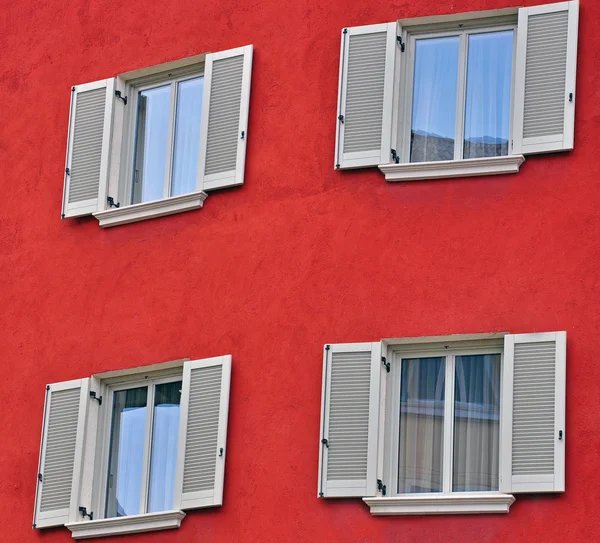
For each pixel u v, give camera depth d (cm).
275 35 2756
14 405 2800
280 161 2689
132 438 2720
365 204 2616
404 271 2567
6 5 3009
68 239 2834
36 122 2939
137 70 2867
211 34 2811
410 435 2536
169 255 2731
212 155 2730
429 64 2680
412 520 2459
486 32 2666
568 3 2591
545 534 2402
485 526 2425
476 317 2516
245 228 2683
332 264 2609
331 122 2675
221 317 2661
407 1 2683
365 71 2666
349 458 2512
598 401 2430
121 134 2864
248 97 2731
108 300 2766
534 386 2456
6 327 2842
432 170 2583
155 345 2702
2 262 2881
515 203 2542
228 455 2589
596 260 2486
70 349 2777
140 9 2892
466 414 2522
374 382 2533
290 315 2616
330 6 2730
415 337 2536
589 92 2555
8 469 2773
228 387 2612
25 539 2725
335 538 2492
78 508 2689
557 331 2470
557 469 2411
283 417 2575
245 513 2555
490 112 2633
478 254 2539
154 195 2820
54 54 2959
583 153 2533
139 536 2625
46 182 2892
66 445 2725
